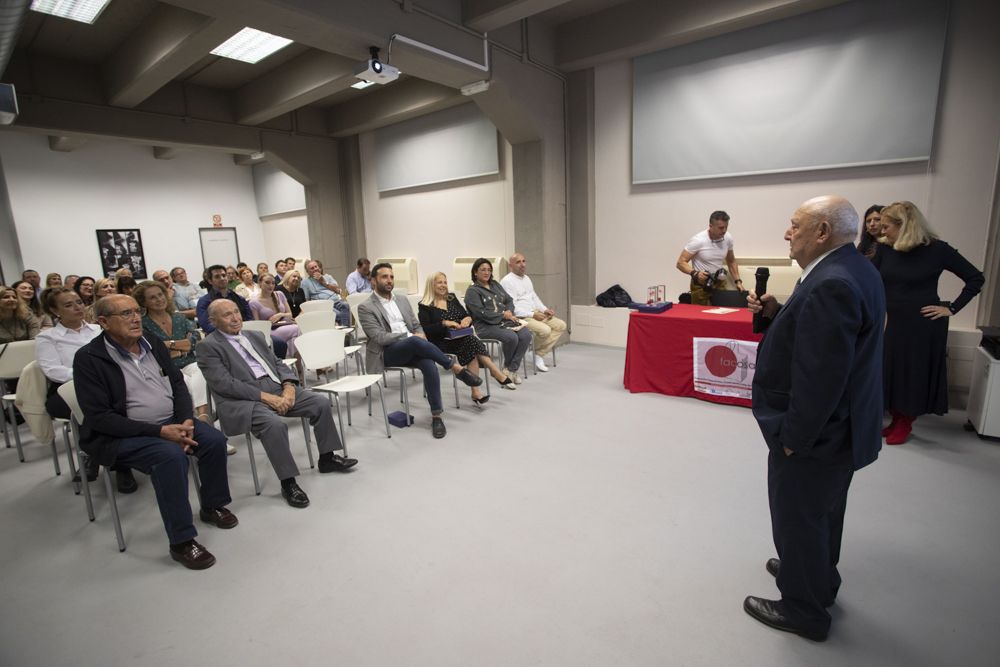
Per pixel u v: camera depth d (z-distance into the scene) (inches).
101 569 79.9
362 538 85.3
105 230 338.3
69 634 66.3
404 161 285.4
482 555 79.5
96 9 168.6
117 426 80.0
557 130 214.7
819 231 53.7
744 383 138.7
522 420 137.3
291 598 71.5
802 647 59.9
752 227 181.3
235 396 99.3
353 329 209.9
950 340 137.9
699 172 187.2
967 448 111.4
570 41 202.7
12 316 140.6
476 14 160.4
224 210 399.5
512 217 248.4
